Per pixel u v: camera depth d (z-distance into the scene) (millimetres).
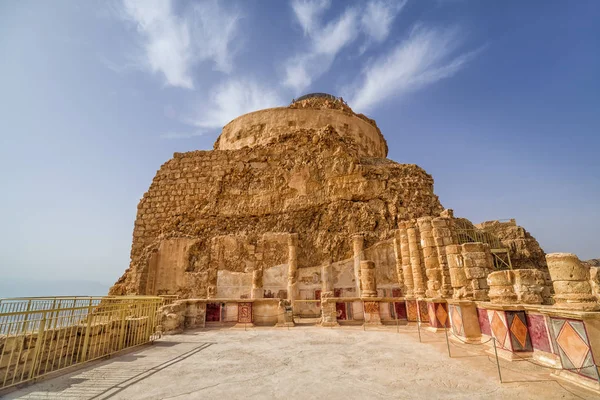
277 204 23312
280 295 20266
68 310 7812
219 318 14586
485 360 7391
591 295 6113
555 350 6438
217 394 5391
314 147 24891
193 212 24141
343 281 20109
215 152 26406
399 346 9352
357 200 22594
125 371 6992
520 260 19562
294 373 6598
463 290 11391
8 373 6281
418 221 15758
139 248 24125
